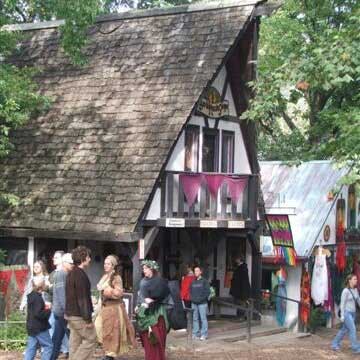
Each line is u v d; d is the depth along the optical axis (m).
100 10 18.48
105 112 18.97
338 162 13.65
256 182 19.55
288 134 32.50
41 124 19.61
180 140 18.47
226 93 20.11
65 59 20.94
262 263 21.48
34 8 18.38
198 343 16.67
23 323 15.15
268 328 19.58
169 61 19.12
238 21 19.03
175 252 20.44
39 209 17.72
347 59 13.61
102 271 18.78
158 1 32.09
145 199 16.66
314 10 26.78
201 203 18.27
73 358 11.44
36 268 12.46
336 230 23.22
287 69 14.41
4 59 21.53
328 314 22.23
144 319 12.82
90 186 17.58
